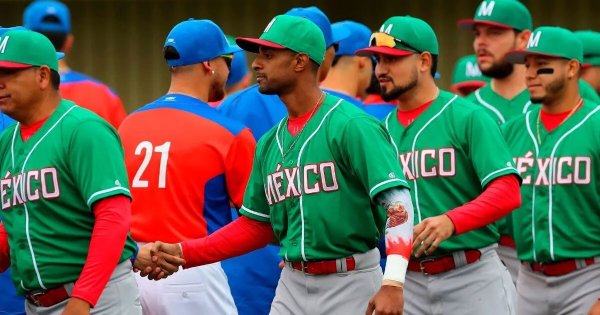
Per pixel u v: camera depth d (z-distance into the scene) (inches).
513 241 1261.1
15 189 920.3
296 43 941.2
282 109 1240.8
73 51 2025.1
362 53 1097.4
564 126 1132.5
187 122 1075.9
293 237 957.2
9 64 906.1
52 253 913.5
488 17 1336.1
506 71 1344.7
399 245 903.1
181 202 1064.8
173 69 1098.7
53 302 923.4
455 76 1609.3
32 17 1369.3
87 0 2018.9
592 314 1081.4
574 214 1115.3
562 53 1131.9
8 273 1154.7
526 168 1144.2
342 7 2023.9
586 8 2004.2
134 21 2023.9
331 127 938.7
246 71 1539.1
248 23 2016.5
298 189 948.6
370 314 904.3
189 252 991.0
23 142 924.6
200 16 2018.9
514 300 1117.1
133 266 981.2
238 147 1077.8
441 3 2017.7
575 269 1115.3
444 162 1066.7
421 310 1087.0
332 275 951.6
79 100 1354.6
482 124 1053.2
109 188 893.8
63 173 907.4
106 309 922.7
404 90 1074.7
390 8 2021.4
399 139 1088.2
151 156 1069.1
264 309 1232.2
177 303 1063.6
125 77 2030.0
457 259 1067.3
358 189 944.3
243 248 1002.7
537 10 2016.5
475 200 997.2
